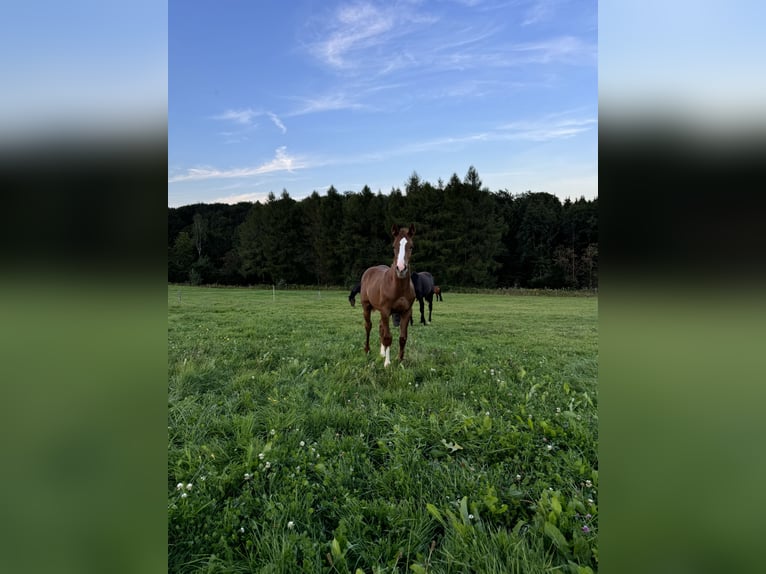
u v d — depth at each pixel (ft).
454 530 5.68
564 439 8.43
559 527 5.63
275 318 30.40
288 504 6.38
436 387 12.22
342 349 17.99
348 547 5.50
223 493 6.73
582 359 16.38
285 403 10.69
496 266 79.46
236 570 5.23
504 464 7.59
